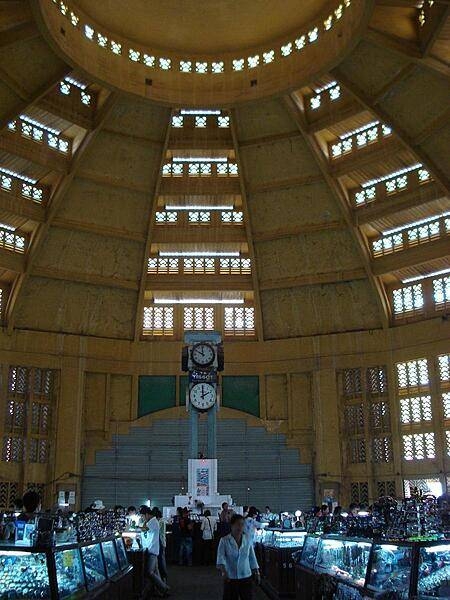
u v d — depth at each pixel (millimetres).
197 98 26438
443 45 21422
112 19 24672
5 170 28031
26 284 30500
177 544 22469
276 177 29516
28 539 7527
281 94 25859
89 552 8984
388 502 12477
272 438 31625
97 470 30938
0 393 29734
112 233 30500
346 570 9422
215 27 25609
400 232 30203
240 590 9148
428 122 25047
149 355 32375
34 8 20453
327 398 31328
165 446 31422
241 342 32844
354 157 28094
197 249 32438
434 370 29344
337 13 23500
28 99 24406
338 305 32031
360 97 24938
